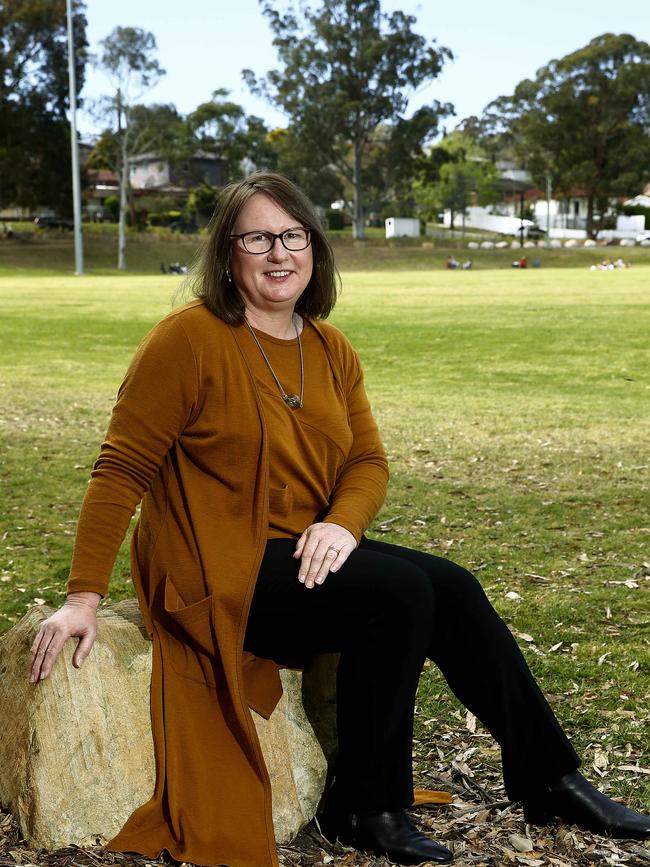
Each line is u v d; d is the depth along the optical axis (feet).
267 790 8.04
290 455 8.36
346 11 241.35
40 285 130.11
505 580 16.88
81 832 7.98
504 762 8.43
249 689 8.46
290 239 8.53
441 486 24.52
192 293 8.75
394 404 39.63
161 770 8.05
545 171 292.20
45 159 227.40
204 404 8.27
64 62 225.56
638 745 10.49
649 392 42.14
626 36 274.98
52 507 22.36
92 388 42.78
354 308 85.51
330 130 243.81
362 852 8.22
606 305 84.74
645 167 278.46
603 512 21.76
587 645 13.66
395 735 8.09
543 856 8.05
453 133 374.84
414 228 295.69
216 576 8.03
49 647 7.97
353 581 7.96
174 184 316.60
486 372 49.60
